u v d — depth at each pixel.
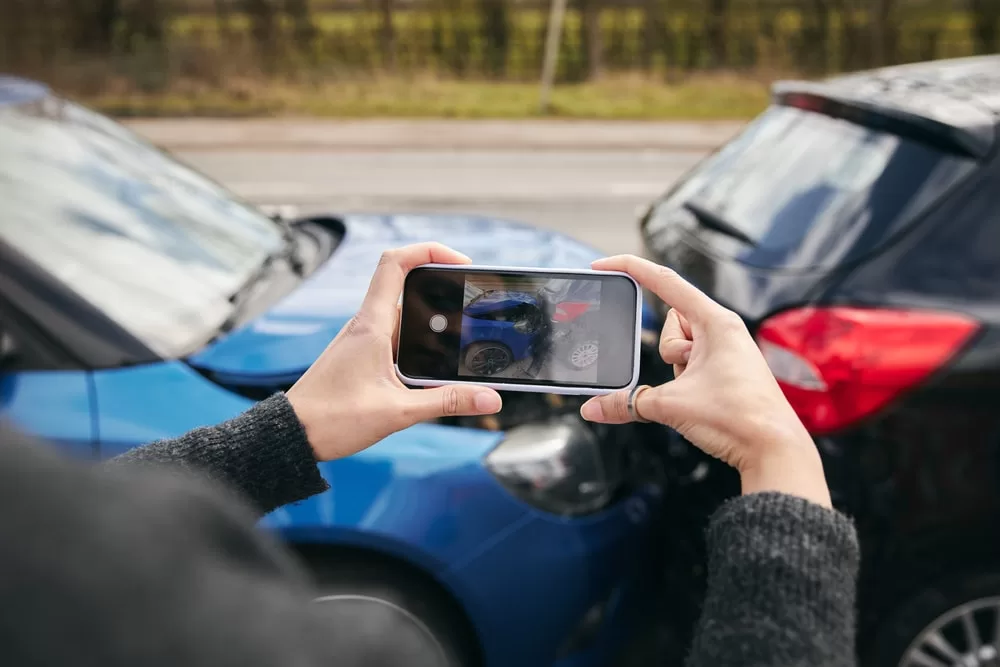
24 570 0.24
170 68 18.36
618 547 2.28
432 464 2.05
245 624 0.28
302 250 2.86
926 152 2.26
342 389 0.91
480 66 20.94
